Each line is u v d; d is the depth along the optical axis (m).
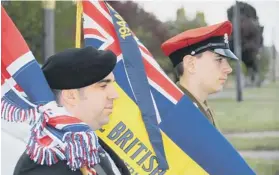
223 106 29.34
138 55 6.21
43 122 4.50
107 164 4.90
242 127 26.33
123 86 6.17
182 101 6.27
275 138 25.20
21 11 26.19
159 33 28.41
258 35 28.56
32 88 4.63
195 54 7.48
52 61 4.69
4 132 5.09
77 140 4.46
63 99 4.68
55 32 27.47
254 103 29.50
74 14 27.48
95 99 4.69
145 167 6.11
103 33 6.25
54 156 4.41
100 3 6.29
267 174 21.83
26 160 4.50
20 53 4.73
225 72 7.53
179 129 6.25
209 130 6.26
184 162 6.25
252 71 30.58
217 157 6.27
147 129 6.11
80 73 4.62
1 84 4.73
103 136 6.11
